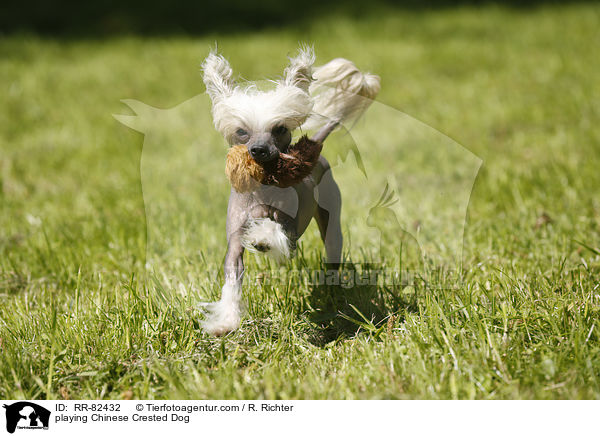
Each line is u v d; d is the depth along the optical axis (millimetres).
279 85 4887
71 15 27547
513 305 5332
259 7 27969
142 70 18906
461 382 4438
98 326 5469
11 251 7582
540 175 9188
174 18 27234
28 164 11312
